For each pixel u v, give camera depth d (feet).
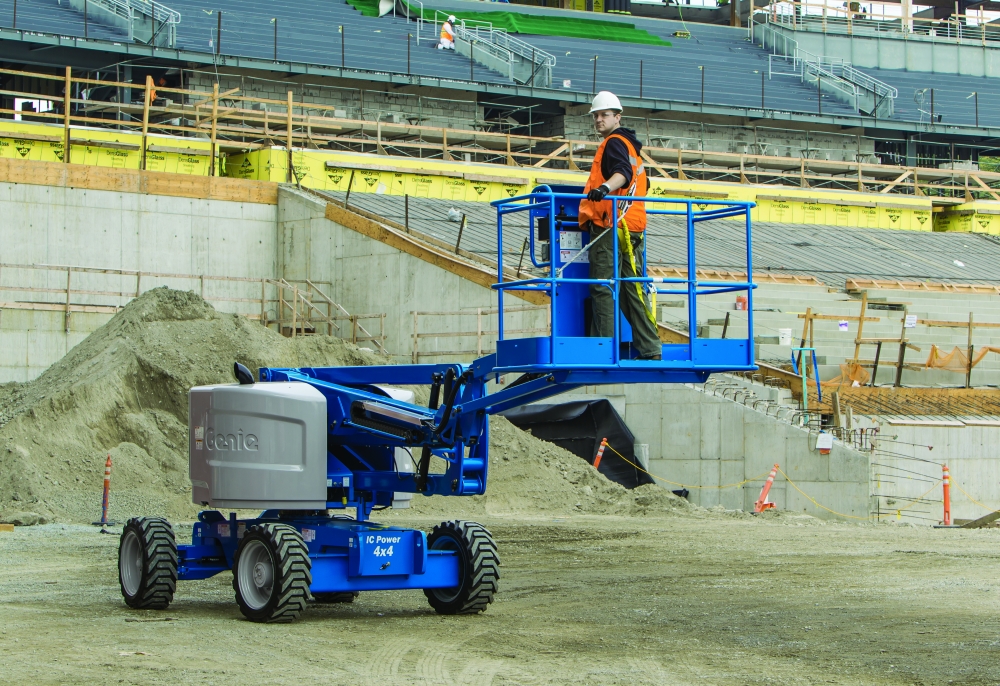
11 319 94.32
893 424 82.64
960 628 34.19
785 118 169.37
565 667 28.22
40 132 119.14
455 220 115.03
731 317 98.53
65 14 141.28
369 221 105.50
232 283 113.50
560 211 31.04
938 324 106.83
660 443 81.25
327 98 149.79
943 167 188.44
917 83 195.93
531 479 74.08
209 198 113.09
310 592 34.04
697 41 198.49
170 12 142.61
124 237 109.09
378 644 30.91
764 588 42.47
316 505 34.73
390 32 169.07
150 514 63.36
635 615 36.40
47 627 33.04
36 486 63.05
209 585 42.91
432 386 33.65
